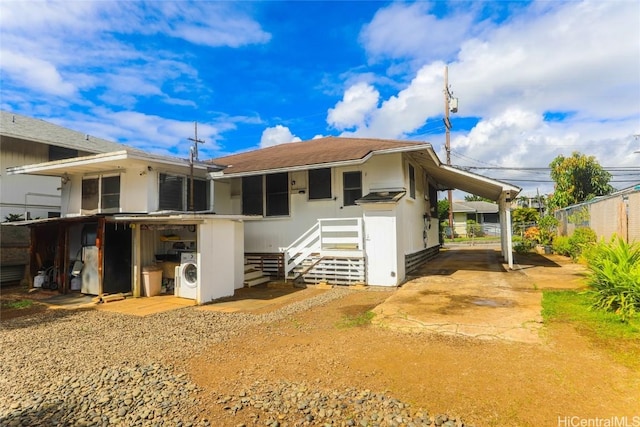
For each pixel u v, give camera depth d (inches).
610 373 129.3
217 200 460.8
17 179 526.0
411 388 124.3
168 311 277.4
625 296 193.2
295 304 288.0
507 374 132.0
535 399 113.0
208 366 155.0
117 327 230.4
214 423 107.0
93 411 117.4
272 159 450.0
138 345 189.8
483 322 199.6
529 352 153.2
